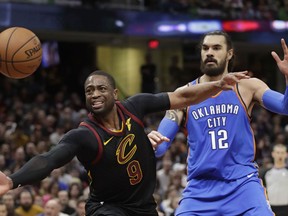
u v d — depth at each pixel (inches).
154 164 244.2
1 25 787.4
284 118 931.3
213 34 277.4
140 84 995.9
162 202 531.5
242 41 944.3
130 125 238.7
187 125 276.5
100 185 236.5
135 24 871.7
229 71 283.9
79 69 1010.1
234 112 271.4
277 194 455.5
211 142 269.9
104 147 233.5
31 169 215.2
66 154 226.2
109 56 1018.1
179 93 244.2
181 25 901.8
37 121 737.0
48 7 812.6
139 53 1019.3
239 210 263.4
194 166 271.9
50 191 547.2
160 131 277.7
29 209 494.9
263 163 601.9
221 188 266.7
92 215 238.7
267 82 1104.2
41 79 940.6
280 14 980.6
